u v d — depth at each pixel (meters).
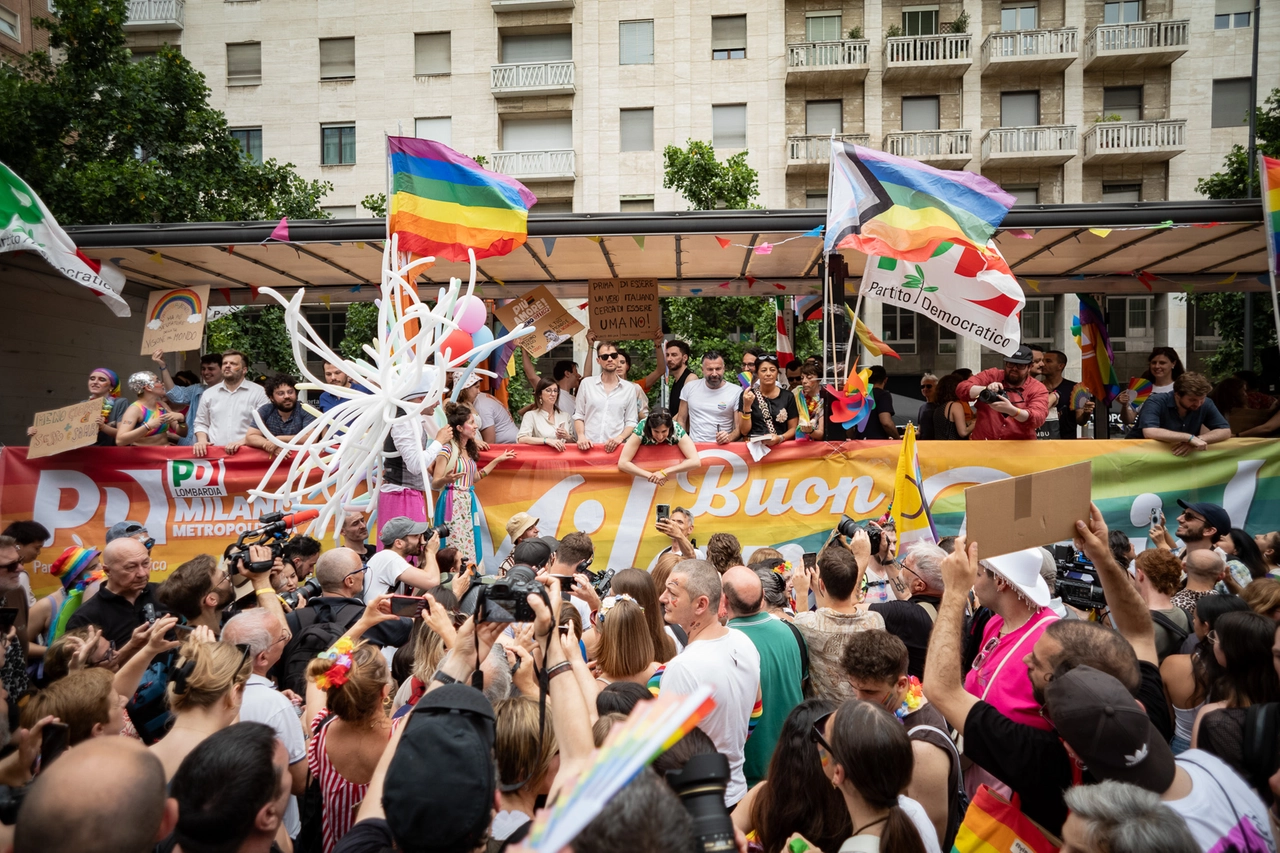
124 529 5.39
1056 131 28.53
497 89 29.19
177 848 1.98
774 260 9.34
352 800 3.02
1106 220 7.07
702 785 1.92
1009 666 3.12
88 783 1.65
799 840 2.42
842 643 3.81
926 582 4.43
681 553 5.36
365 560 6.05
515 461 7.61
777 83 29.00
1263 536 6.08
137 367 10.52
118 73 15.54
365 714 3.00
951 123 29.42
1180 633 4.16
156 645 3.29
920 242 6.74
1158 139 28.16
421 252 7.06
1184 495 7.31
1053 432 12.53
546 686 2.47
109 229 7.50
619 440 7.75
